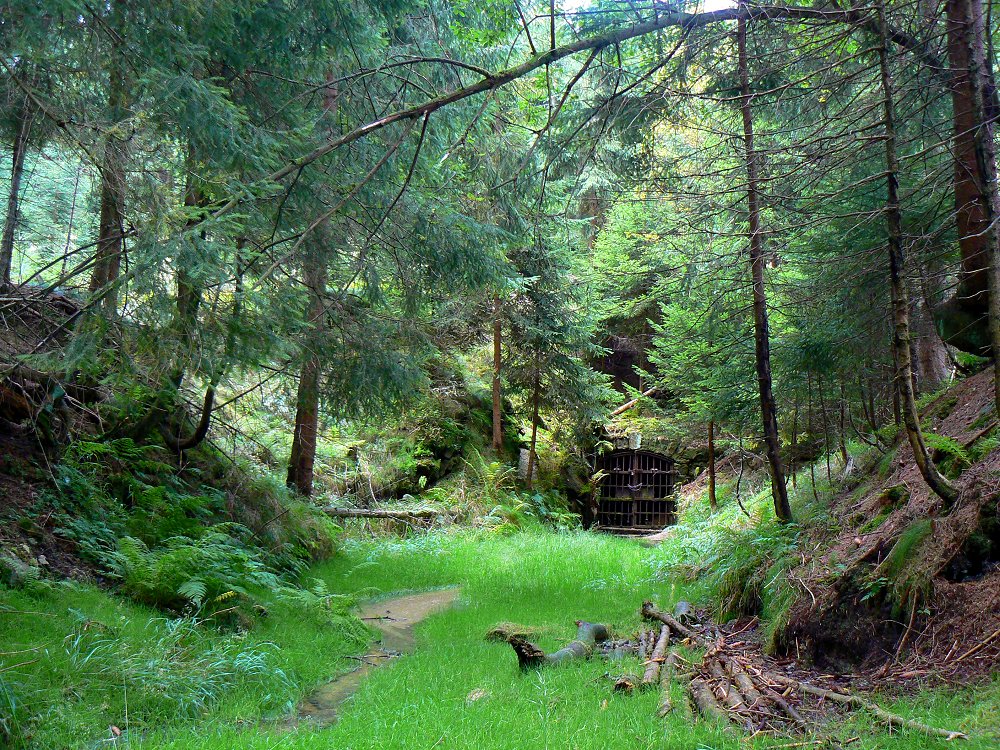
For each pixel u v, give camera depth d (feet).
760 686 17.24
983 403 24.61
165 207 16.53
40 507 22.75
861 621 18.58
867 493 26.94
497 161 30.32
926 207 25.59
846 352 29.48
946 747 12.49
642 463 77.30
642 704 16.26
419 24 30.55
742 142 25.31
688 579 33.19
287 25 22.00
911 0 19.54
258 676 18.52
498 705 16.61
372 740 14.25
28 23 15.60
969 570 17.24
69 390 28.45
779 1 20.40
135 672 16.44
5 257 24.48
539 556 42.32
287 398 47.11
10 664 14.97
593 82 25.67
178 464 32.01
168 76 17.38
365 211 26.89
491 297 63.87
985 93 19.70
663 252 29.09
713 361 39.55
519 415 75.72
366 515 51.52
